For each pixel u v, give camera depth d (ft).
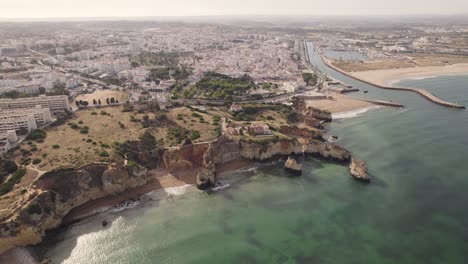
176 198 422.00
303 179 470.80
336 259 318.86
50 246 335.67
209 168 456.04
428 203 400.88
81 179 400.88
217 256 325.01
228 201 417.28
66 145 472.03
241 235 354.74
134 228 364.58
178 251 331.77
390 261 314.35
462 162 497.87
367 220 374.22
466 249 325.42
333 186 448.65
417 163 499.92
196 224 372.58
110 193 418.51
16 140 482.69
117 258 323.37
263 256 324.60
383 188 437.99
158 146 501.15
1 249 314.96
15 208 337.11
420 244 334.44
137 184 439.22
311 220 377.50
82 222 372.58
